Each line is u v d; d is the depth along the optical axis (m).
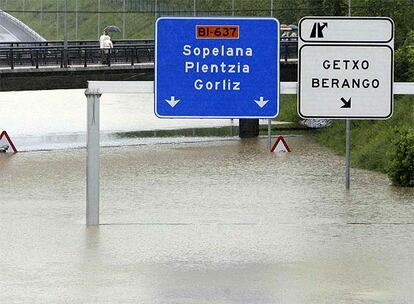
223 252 52.44
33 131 150.75
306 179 93.06
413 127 107.75
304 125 161.88
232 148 126.94
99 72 142.38
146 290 43.44
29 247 54.50
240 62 58.78
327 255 51.31
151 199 77.69
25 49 142.25
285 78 157.88
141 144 132.00
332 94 59.22
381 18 58.94
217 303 40.97
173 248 53.69
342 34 59.06
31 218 66.62
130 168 103.31
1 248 54.22
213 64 58.78
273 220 65.62
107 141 136.25
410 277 45.72
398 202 76.44
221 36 58.66
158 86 58.78
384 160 100.25
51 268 48.41
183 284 44.59
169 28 58.44
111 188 85.44
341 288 43.59
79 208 72.31
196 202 75.88
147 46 149.25
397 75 141.75
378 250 52.62
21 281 45.44
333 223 63.75
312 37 58.97
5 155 119.62
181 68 58.69
